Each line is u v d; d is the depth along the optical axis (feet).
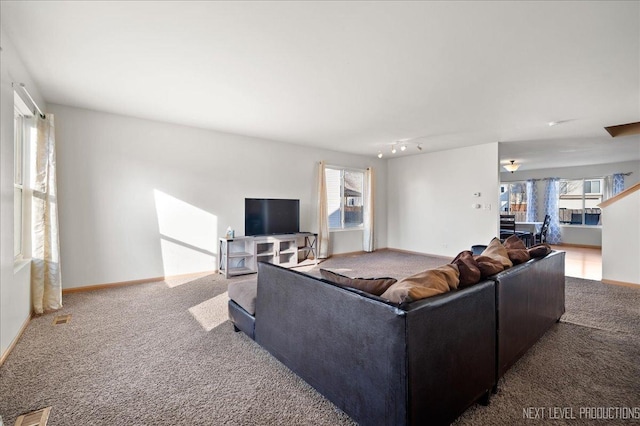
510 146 19.57
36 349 7.69
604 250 14.58
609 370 6.78
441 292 4.97
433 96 11.03
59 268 10.57
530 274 7.41
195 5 6.15
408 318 4.14
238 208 17.01
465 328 5.13
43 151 10.27
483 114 12.99
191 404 5.62
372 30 6.98
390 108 12.35
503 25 6.73
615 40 7.25
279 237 17.10
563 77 9.33
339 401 5.23
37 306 9.95
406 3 6.03
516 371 6.75
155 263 14.40
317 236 19.60
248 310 8.09
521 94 10.75
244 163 17.22
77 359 7.21
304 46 7.71
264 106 12.22
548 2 5.93
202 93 10.85
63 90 10.61
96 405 5.57
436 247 21.76
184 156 15.14
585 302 11.55
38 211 10.07
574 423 5.14
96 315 10.02
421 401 4.32
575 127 14.97
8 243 7.45
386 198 25.20
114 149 13.30
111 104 12.04
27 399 5.72
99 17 6.57
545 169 29.73
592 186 27.71
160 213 14.49
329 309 5.39
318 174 20.71
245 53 8.07
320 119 13.93
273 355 7.01
